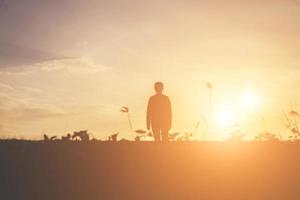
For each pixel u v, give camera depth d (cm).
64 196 1294
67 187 1341
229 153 1608
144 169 1446
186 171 1433
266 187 1324
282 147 1684
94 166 1462
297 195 1283
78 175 1405
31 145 1636
